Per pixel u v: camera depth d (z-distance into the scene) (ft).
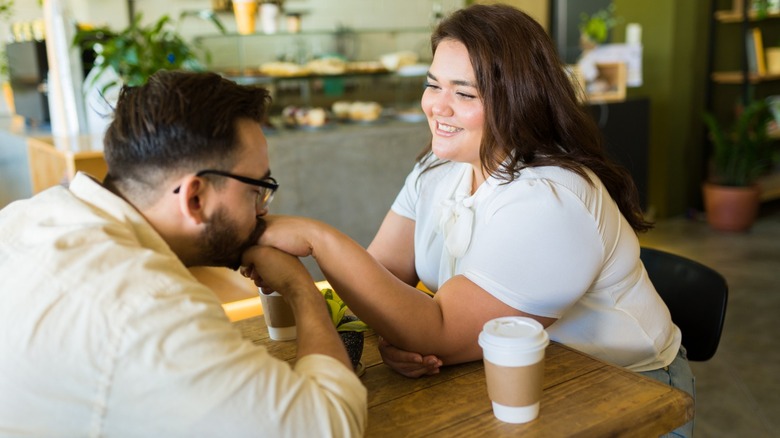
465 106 4.11
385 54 14.28
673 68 16.24
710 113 16.85
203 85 2.96
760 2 16.28
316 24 16.26
